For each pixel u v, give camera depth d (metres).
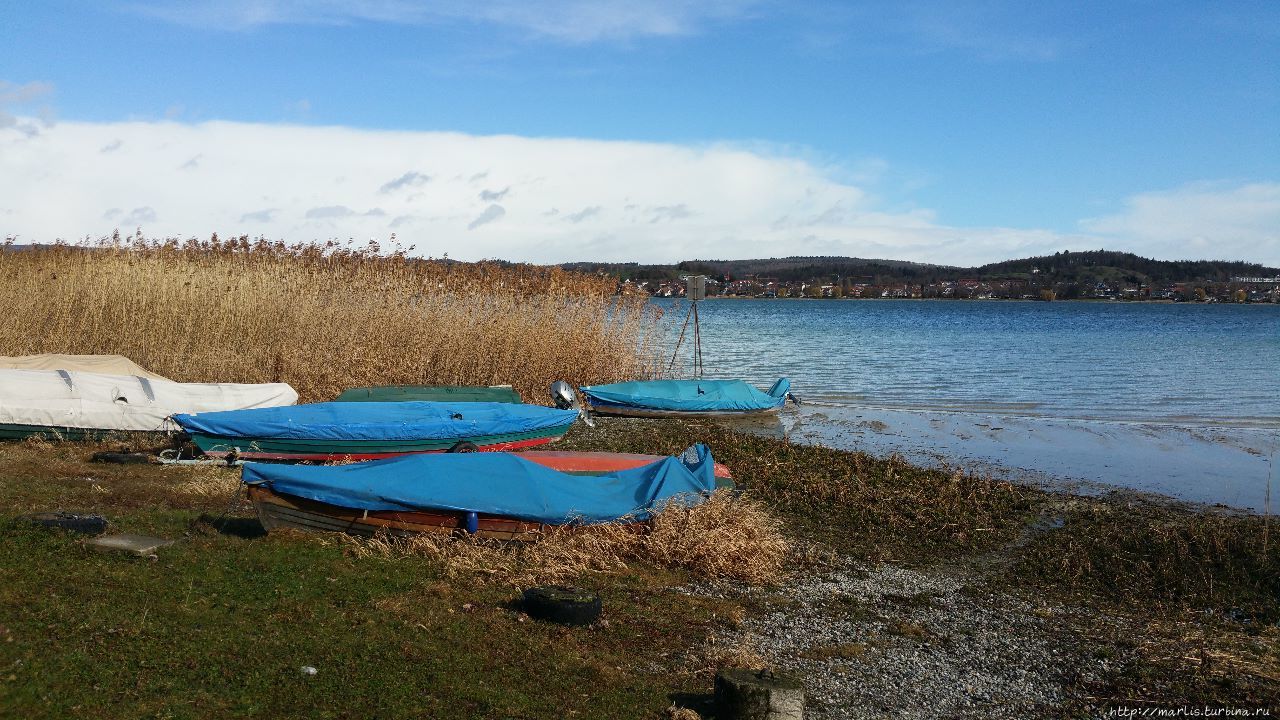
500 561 11.32
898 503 16.34
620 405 25.86
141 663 7.23
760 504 15.61
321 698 7.08
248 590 9.26
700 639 9.62
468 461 12.43
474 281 27.02
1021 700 8.77
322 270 26.23
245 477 11.30
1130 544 14.20
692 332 66.00
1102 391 33.12
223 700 6.84
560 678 8.05
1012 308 146.25
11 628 7.55
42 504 12.08
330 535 11.55
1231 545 13.88
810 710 8.22
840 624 10.56
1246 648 10.30
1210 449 22.31
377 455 16.77
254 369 22.75
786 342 57.25
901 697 8.68
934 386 34.53
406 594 9.79
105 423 16.98
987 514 15.75
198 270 25.19
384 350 23.86
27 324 23.64
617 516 12.44
